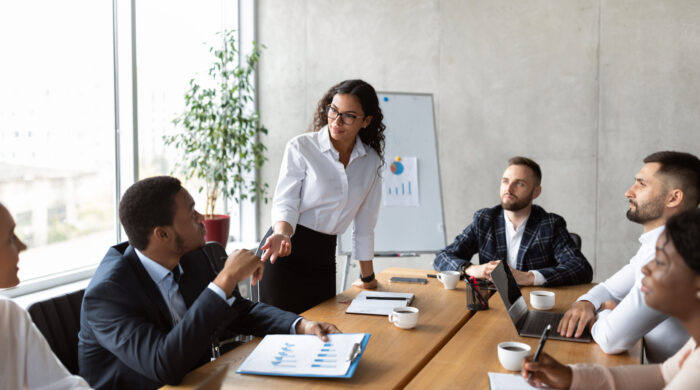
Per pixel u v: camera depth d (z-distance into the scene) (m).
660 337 1.77
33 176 3.27
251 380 1.44
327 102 2.38
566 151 4.13
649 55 3.89
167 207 1.56
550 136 4.16
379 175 2.48
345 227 2.46
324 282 2.45
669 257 1.05
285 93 4.93
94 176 3.65
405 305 2.12
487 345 1.71
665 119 3.88
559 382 1.32
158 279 1.64
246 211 5.05
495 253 2.77
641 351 1.66
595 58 4.02
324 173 2.32
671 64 3.85
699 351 1.09
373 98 2.28
